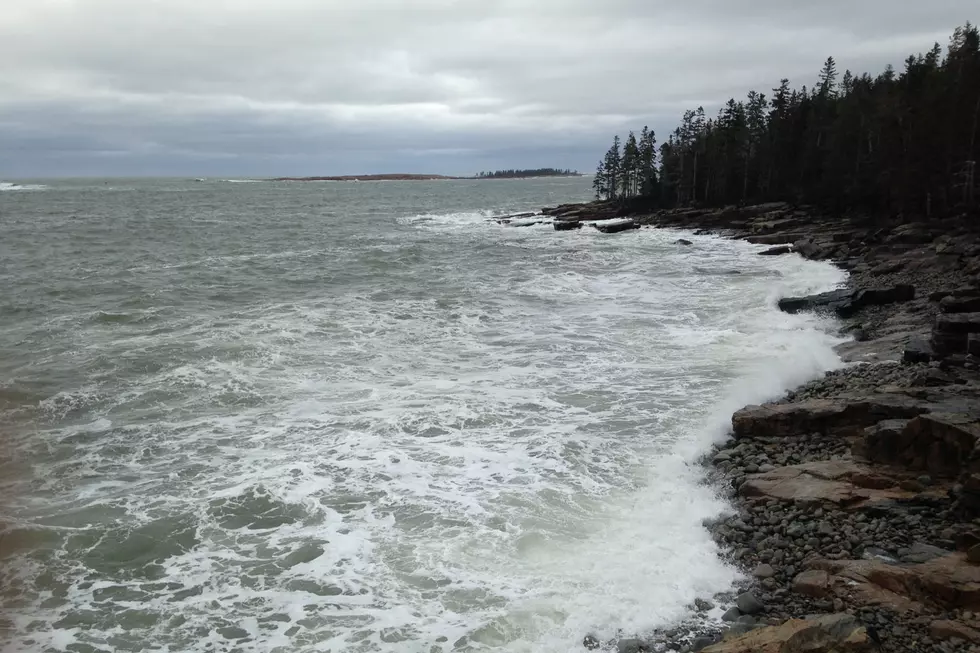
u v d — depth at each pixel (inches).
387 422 563.5
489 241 2175.2
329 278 1299.2
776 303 1029.2
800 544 379.6
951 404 478.3
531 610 324.8
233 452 505.7
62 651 298.4
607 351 780.6
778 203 2598.4
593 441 527.8
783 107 3036.4
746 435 533.6
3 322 888.9
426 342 821.2
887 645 288.8
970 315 669.3
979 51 2206.0
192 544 385.7
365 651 298.2
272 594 340.2
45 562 366.0
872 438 447.8
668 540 391.5
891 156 2009.1
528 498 437.7
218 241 2071.9
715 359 734.5
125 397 612.7
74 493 443.5
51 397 609.3
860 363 690.2
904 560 347.6
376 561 367.9
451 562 365.7
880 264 1286.9
